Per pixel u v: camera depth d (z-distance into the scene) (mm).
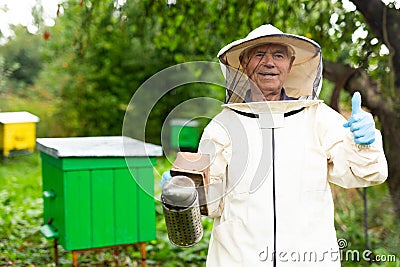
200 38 5812
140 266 4547
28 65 16906
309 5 4926
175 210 1794
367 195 4938
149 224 3930
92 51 12156
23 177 9297
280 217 2014
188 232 1843
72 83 12570
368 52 4527
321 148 2045
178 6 5574
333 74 4555
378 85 4594
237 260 2045
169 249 4883
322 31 4906
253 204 2037
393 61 4277
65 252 4809
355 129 1839
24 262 4512
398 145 4488
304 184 2027
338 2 4723
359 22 4656
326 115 2096
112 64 12398
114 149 3732
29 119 9445
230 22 5387
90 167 3682
